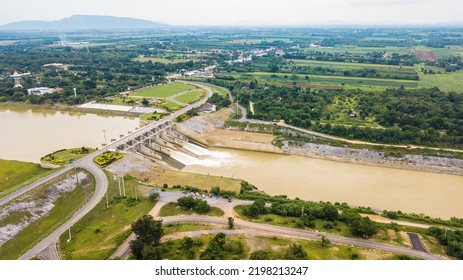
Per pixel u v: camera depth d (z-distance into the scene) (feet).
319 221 393.29
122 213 405.80
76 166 518.78
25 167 543.80
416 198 485.97
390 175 566.77
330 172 576.20
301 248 316.60
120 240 347.56
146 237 318.04
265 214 406.00
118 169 521.65
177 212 405.80
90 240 356.79
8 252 348.79
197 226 373.40
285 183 531.09
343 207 435.12
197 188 474.08
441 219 420.36
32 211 407.85
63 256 332.39
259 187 515.50
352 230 369.09
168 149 653.71
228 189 483.10
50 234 371.76
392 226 382.01
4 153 622.13
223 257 311.47
